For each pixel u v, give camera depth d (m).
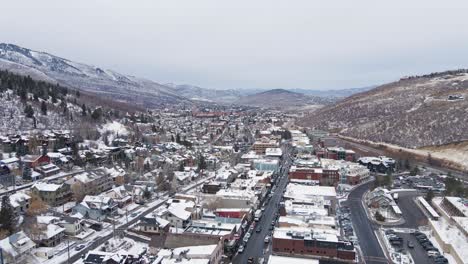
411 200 155.25
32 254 94.19
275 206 148.38
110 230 116.38
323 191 148.38
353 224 126.56
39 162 167.00
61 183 140.38
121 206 137.38
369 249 105.50
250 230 120.50
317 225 111.62
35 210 118.69
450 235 108.94
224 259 97.75
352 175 184.00
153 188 160.88
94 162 189.25
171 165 199.62
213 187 159.50
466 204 133.00
